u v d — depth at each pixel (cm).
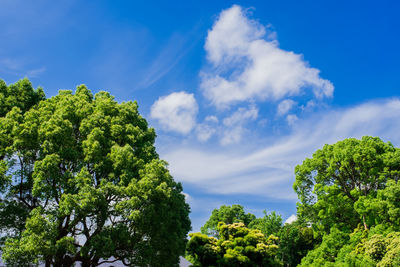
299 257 4706
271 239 2998
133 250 1622
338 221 3206
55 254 1439
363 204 2791
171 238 1702
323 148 3562
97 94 2103
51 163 1392
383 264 1864
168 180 1678
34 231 1295
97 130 1600
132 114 1953
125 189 1470
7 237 1475
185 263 3259
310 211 3581
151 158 1853
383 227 2444
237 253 2681
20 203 1572
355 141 3212
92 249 1509
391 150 3023
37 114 1590
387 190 2456
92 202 1352
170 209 1738
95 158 1575
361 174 3019
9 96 1709
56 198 1543
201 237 2773
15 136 1460
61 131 1498
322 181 3472
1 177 1406
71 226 1472
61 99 1836
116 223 1518
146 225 1516
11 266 1288
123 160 1562
